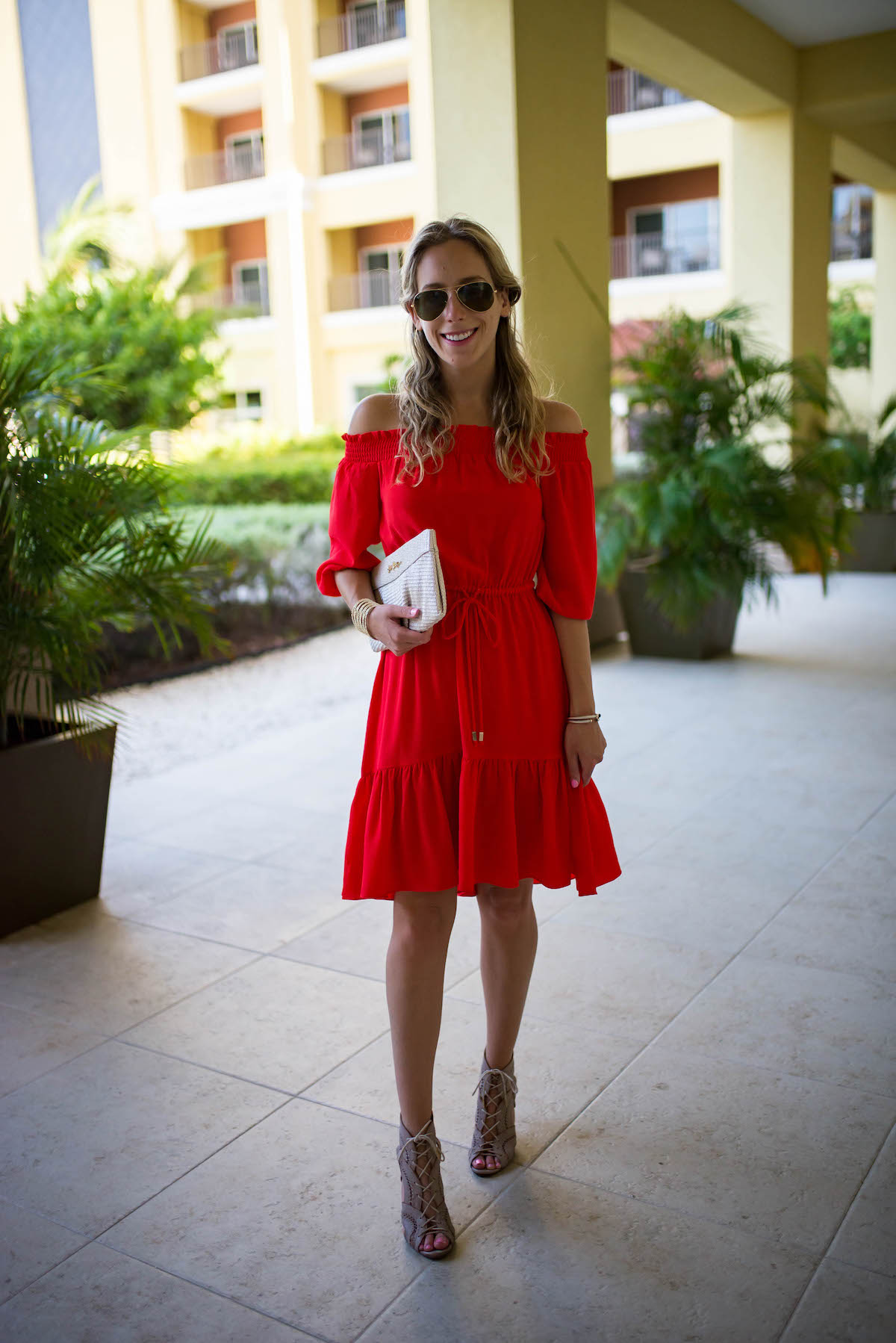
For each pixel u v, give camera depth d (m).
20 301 11.28
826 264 10.19
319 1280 1.77
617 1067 2.34
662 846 3.63
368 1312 1.70
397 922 1.87
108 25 21.98
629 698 5.66
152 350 9.90
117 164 22.44
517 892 1.95
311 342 21.56
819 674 6.05
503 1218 1.89
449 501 1.81
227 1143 2.14
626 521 6.40
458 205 6.19
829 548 6.46
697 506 6.36
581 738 1.92
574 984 2.71
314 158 21.08
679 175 19.59
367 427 1.91
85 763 3.25
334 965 2.88
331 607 8.46
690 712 5.36
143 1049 2.49
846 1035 2.44
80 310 9.84
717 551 6.45
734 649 6.82
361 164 21.50
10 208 23.59
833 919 3.04
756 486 6.41
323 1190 1.99
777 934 2.96
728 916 3.08
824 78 9.20
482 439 1.83
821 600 8.44
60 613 3.17
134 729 5.51
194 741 5.26
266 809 4.18
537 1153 2.06
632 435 6.96
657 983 2.71
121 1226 1.91
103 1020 2.63
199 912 3.25
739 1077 2.29
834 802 3.99
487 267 1.78
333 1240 1.86
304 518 8.47
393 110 21.42
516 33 5.86
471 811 1.79
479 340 1.77
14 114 23.23
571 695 1.92
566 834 1.91
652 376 6.63
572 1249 1.81
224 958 2.94
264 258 22.27
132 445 3.55
